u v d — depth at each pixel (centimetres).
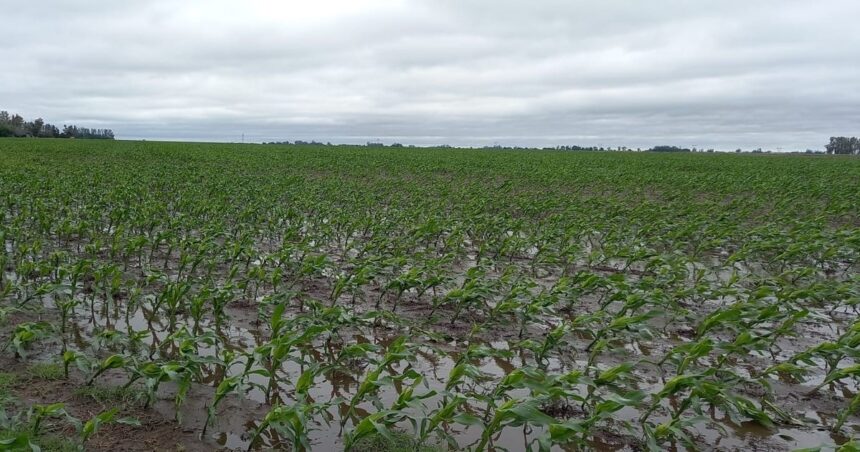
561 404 555
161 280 836
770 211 1805
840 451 403
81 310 779
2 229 1066
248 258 995
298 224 1327
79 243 1144
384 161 3972
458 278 1027
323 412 484
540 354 627
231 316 784
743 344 589
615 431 512
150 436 472
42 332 600
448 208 1866
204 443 468
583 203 1891
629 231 1371
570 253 1098
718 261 1240
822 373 650
